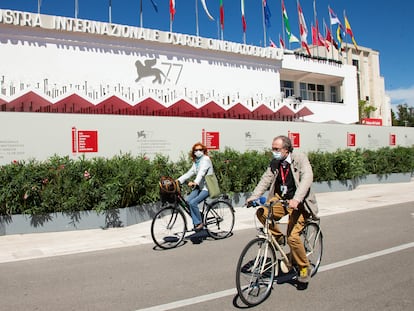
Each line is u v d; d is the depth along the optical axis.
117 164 10.20
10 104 16.25
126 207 9.72
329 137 18.81
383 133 21.80
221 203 8.16
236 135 14.91
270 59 26.38
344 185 16.08
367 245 7.07
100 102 16.89
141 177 10.03
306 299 4.60
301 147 17.50
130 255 6.93
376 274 5.42
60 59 18.94
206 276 5.59
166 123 13.03
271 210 4.86
